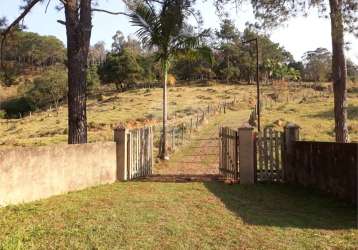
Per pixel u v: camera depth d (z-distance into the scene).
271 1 15.19
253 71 111.94
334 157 10.75
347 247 6.69
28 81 95.00
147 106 64.88
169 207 9.72
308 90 86.81
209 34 19.84
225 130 15.20
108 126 42.78
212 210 9.45
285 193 11.73
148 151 16.44
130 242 7.00
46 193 10.95
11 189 9.84
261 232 7.63
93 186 12.80
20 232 7.49
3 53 15.32
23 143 33.06
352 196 9.77
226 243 6.98
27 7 14.67
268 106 57.94
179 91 89.25
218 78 116.25
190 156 21.27
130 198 10.81
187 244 6.93
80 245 6.83
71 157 11.97
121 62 104.38
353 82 92.19
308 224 8.20
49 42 119.50
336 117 15.05
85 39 14.67
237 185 13.16
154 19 18.64
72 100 14.60
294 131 13.84
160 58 20.25
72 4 14.35
